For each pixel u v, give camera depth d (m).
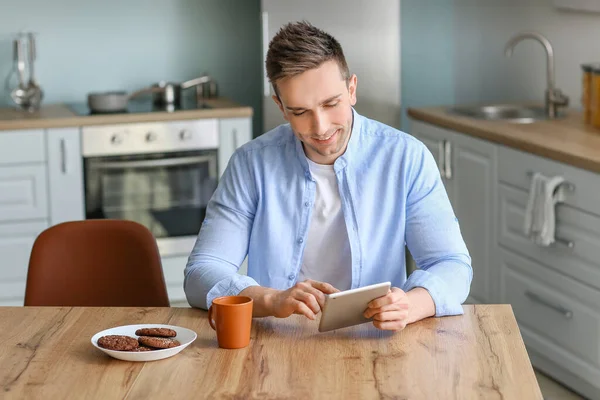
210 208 2.53
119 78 5.43
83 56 5.37
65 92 5.38
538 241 3.83
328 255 2.48
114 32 5.38
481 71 5.66
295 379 1.88
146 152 4.86
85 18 5.33
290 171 2.48
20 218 4.76
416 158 2.47
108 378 1.90
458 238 2.44
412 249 2.47
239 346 2.05
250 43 5.54
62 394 1.83
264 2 5.14
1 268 4.78
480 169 4.46
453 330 2.15
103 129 4.77
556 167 3.80
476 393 1.81
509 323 2.20
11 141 4.68
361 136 2.49
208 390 1.83
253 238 2.50
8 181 4.71
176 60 5.48
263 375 1.90
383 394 1.81
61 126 4.72
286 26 2.21
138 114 4.81
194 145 4.91
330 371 1.92
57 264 2.83
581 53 5.16
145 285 2.83
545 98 4.99
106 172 4.82
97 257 2.84
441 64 5.65
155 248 2.84
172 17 5.43
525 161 4.04
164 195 4.93
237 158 2.53
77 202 4.82
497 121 4.62
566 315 3.82
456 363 1.96
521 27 5.50
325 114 2.21
